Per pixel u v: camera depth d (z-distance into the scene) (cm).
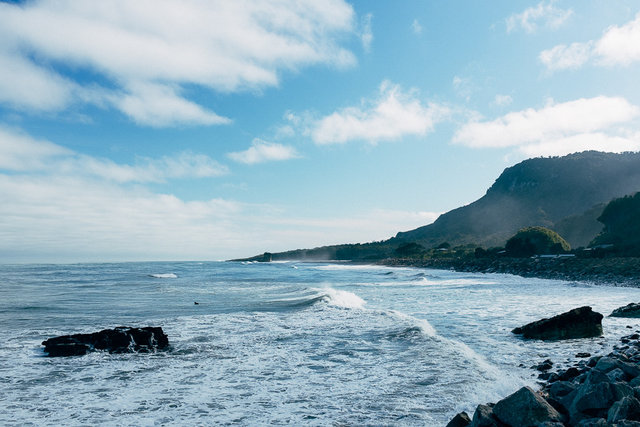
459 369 1102
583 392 729
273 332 1702
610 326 1828
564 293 3584
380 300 3070
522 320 2016
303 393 938
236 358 1289
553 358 1240
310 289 3878
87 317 2162
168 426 761
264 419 785
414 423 749
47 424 781
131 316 2194
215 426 755
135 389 995
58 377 1110
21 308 2548
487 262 9000
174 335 1659
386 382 1003
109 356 1330
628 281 4553
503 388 940
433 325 1869
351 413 805
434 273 7881
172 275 7069
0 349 1442
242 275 7481
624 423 621
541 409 686
